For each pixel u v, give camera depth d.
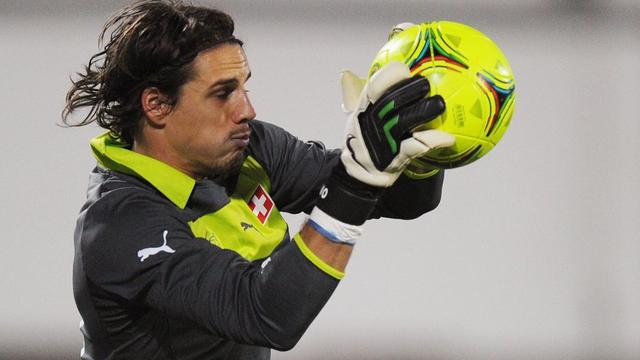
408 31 5.75
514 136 14.27
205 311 5.24
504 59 5.65
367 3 13.89
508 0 14.03
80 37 14.03
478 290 14.30
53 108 14.05
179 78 5.84
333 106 14.06
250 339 5.19
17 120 14.05
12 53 14.00
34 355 14.18
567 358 14.35
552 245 14.30
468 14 14.00
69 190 14.12
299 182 6.95
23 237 14.16
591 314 14.35
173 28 5.83
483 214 14.28
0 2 13.95
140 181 6.02
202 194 6.09
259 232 6.37
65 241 14.18
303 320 5.09
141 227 5.62
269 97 14.07
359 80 5.36
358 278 14.26
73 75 14.02
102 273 5.66
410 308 14.29
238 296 5.18
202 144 5.98
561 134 14.24
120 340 6.05
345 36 13.95
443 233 14.27
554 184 14.28
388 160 4.98
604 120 14.20
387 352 14.25
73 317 14.23
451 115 5.41
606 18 14.09
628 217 14.27
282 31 13.98
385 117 4.91
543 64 14.16
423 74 5.48
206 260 5.36
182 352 6.07
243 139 6.05
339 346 14.20
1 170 14.08
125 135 6.36
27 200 14.11
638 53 14.10
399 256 14.26
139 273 5.50
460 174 14.25
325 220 5.06
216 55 5.84
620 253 14.28
